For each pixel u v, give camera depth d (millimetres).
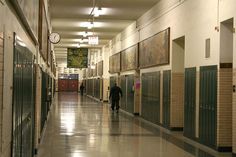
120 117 18500
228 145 9266
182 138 11547
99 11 16719
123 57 23625
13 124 3955
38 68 8969
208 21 10102
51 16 19047
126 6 16250
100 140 10719
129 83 21344
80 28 23312
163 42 14305
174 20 13172
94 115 19250
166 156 8547
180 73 13406
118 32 25062
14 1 3713
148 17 17094
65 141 10430
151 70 16609
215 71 9547
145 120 17297
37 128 8914
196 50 10977
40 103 10328
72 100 34750
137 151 9109
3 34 3307
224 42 9359
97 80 37062
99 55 36656
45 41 13258
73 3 15758
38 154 8484
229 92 9328
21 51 4707
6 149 3605
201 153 9000
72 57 32812
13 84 3910
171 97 13336
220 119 9266
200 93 10570
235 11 8531
